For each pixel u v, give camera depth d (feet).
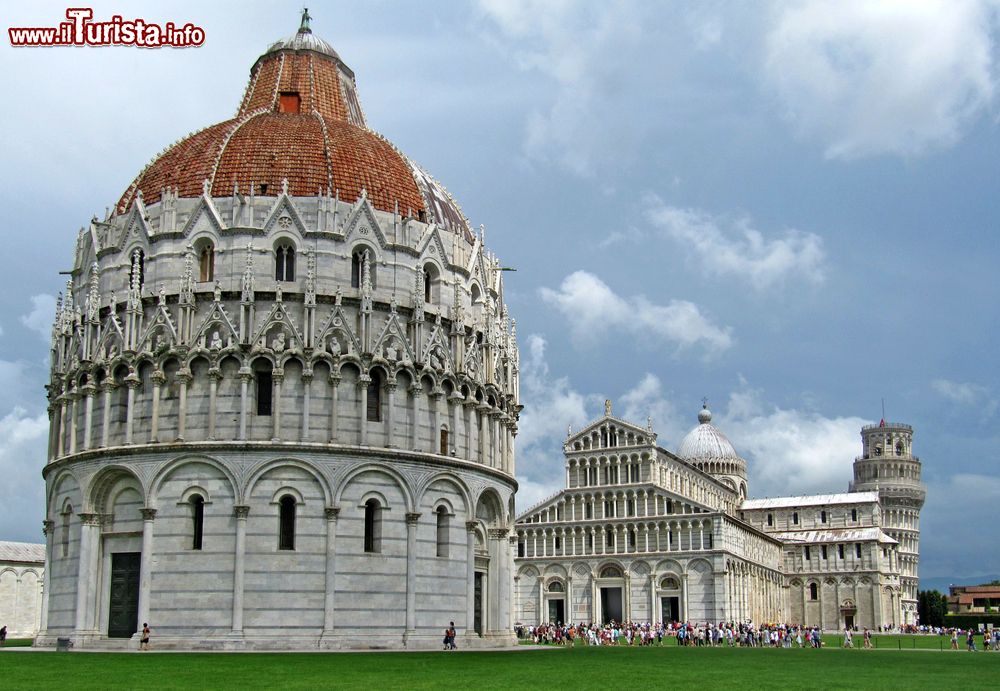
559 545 600.39
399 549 263.90
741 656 275.39
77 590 258.98
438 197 313.94
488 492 295.89
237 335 261.65
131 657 211.61
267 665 185.47
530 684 150.82
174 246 273.33
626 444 596.70
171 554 251.39
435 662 201.16
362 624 255.29
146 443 259.19
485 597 295.89
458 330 290.76
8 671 168.25
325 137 298.35
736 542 592.19
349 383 266.36
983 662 257.96
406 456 267.39
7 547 487.61
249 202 273.33
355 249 278.87
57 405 286.25
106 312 278.46
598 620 575.38
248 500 252.42
